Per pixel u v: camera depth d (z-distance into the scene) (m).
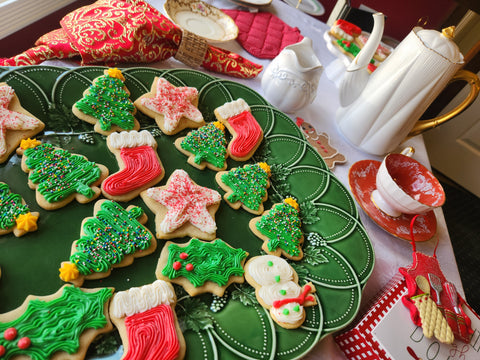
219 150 0.46
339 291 0.39
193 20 0.62
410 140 0.64
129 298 0.32
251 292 0.37
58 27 0.69
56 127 0.40
